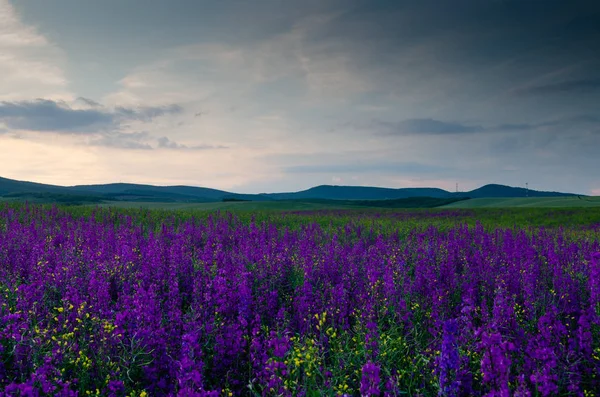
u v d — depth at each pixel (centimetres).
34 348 688
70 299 895
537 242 2116
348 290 1066
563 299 1025
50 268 1169
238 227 2606
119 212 3638
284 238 2080
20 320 796
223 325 818
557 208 6138
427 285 1072
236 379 741
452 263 1338
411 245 1911
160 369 727
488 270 1249
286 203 10638
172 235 2170
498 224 4181
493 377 535
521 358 726
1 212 2959
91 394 652
